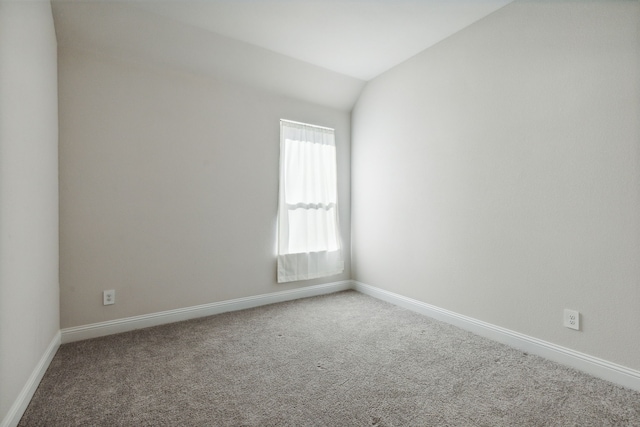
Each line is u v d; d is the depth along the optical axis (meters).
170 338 2.43
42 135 1.89
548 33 2.08
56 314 2.22
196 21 2.52
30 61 1.68
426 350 2.23
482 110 2.49
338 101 3.76
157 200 2.72
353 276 3.94
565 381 1.81
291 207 3.48
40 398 1.64
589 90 1.89
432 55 2.90
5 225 1.33
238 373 1.91
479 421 1.47
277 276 3.37
